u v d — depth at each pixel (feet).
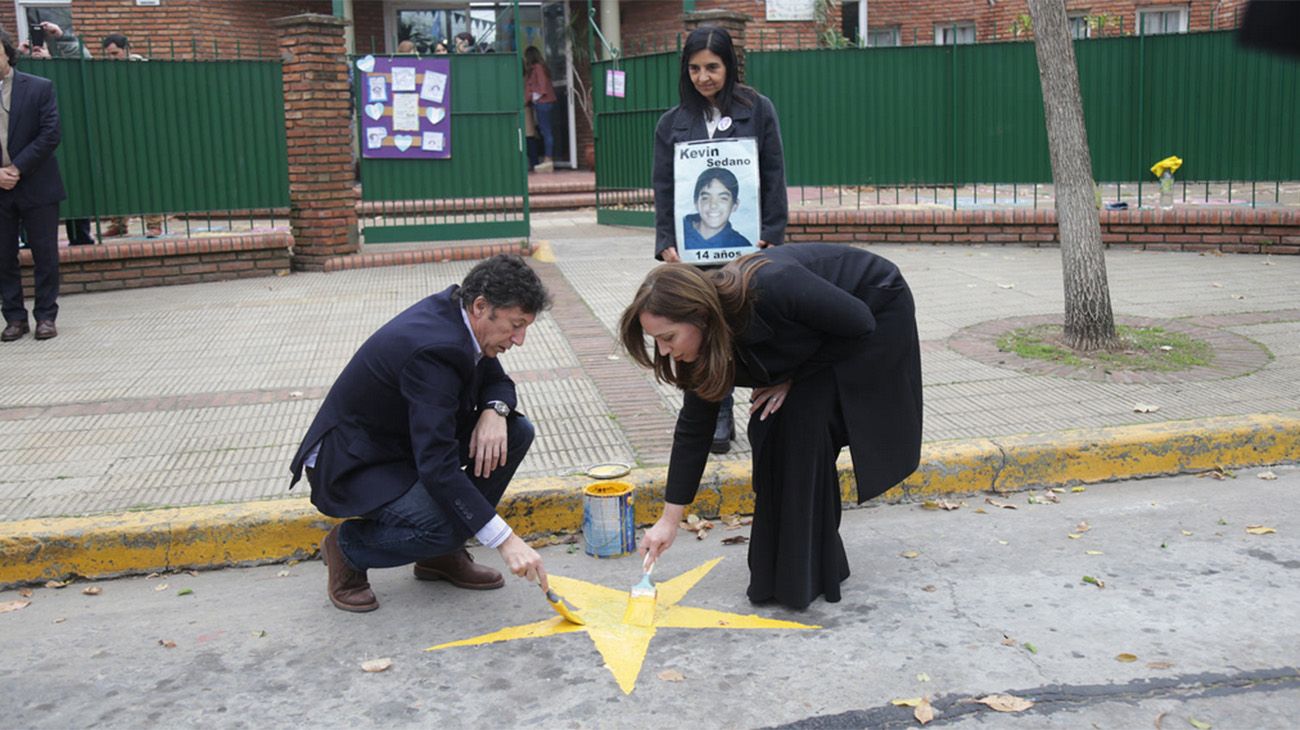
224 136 34.86
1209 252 36.17
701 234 17.10
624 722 11.07
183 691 11.95
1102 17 60.59
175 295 32.30
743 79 39.50
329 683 12.04
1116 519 16.08
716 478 16.51
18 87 25.84
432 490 12.29
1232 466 17.98
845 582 14.21
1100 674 11.66
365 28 58.34
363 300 30.71
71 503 16.15
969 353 23.57
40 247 26.55
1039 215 37.96
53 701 11.82
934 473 17.04
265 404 21.03
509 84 37.22
